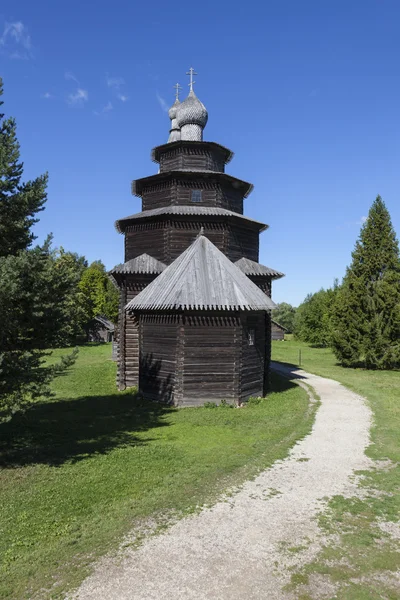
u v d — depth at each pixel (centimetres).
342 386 2495
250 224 2472
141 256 2338
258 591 632
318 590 635
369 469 1128
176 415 1720
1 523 848
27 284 1120
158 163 2767
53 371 1208
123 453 1270
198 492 989
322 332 5856
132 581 655
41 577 671
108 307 7162
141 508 905
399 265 3616
